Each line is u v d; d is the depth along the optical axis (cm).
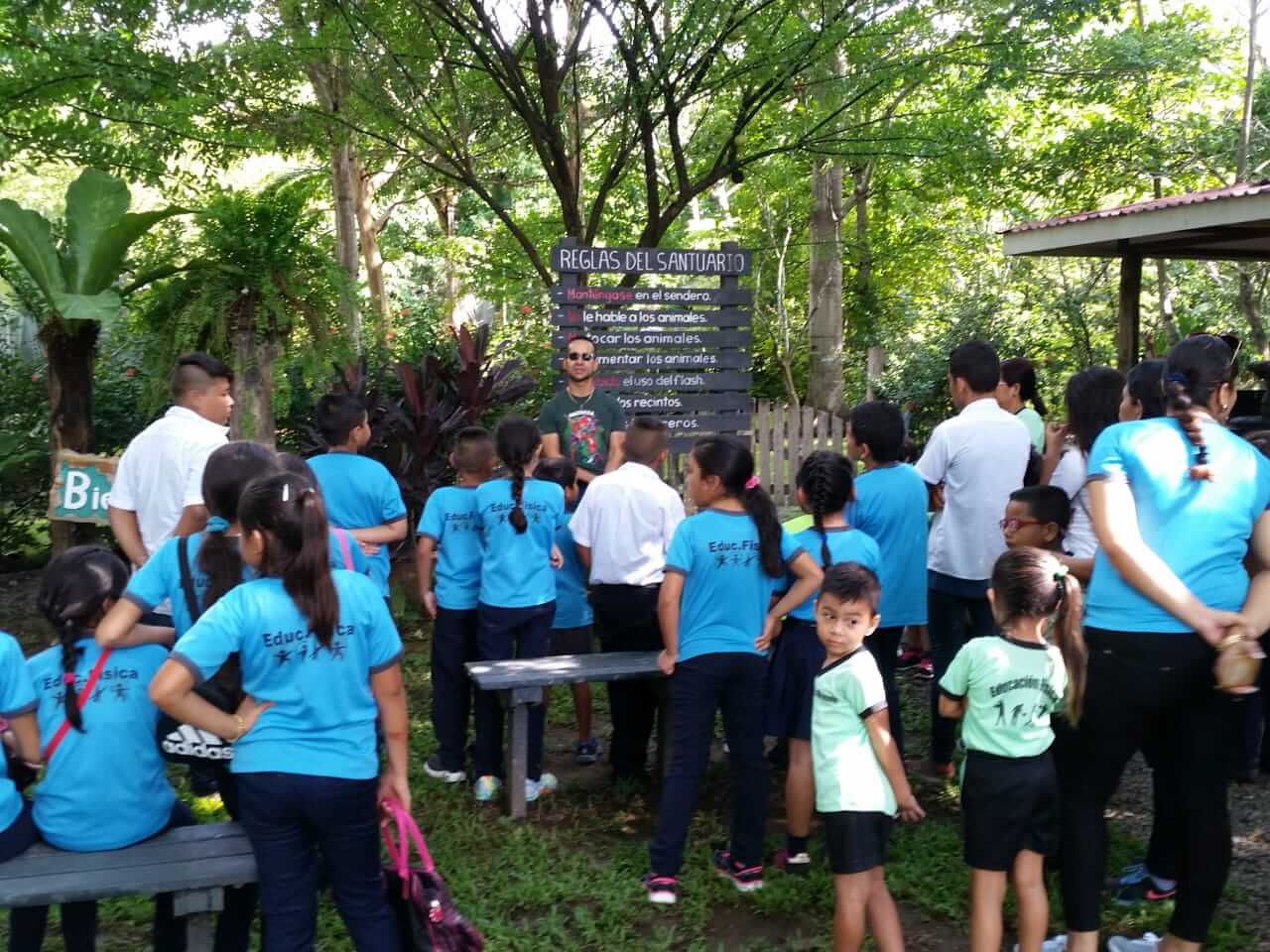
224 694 290
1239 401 880
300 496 269
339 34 895
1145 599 301
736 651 379
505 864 408
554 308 844
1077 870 319
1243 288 1288
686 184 1023
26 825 292
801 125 1048
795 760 400
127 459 417
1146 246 852
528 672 441
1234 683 289
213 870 282
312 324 723
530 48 1062
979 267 1716
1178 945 314
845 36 948
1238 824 442
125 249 690
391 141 1048
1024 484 458
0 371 885
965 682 320
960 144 1043
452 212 1839
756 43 949
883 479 444
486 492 472
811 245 1380
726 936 363
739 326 880
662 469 873
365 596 280
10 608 779
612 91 1036
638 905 378
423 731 550
